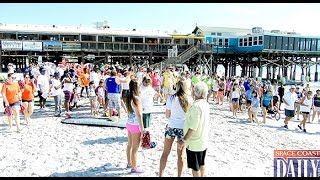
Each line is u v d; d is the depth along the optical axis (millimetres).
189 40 44594
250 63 48656
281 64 46219
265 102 14602
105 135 10328
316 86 42719
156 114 14734
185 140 5168
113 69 12227
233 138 10859
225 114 16375
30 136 10102
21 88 11586
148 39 42875
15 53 35812
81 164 7566
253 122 14516
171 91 16859
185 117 5621
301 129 13570
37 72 19156
